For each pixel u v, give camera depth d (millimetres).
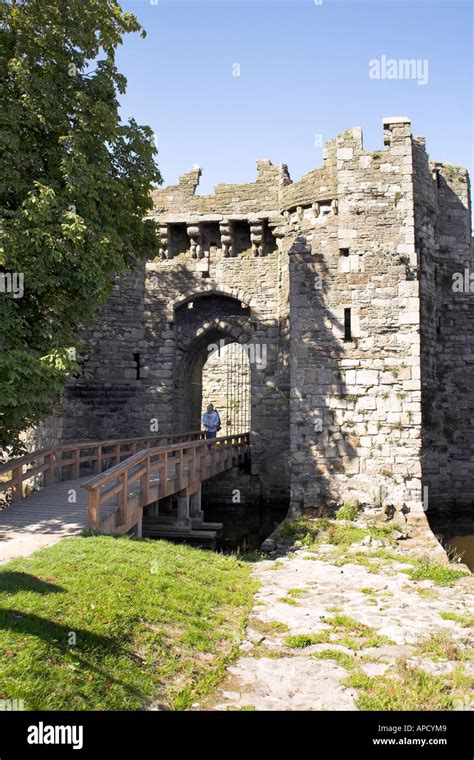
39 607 6449
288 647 7477
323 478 15602
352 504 15297
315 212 16875
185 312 22953
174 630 7230
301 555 12859
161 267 22516
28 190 11477
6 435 13102
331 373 15852
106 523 10914
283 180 21312
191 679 6352
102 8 12852
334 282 16078
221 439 19469
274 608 8992
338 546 13609
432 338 18719
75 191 11453
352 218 16156
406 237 15852
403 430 15367
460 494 20078
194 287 22219
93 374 20594
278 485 21344
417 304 15586
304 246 16422
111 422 21406
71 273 11633
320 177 16922
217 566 10812
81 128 12086
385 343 15648
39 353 11391
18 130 11367
